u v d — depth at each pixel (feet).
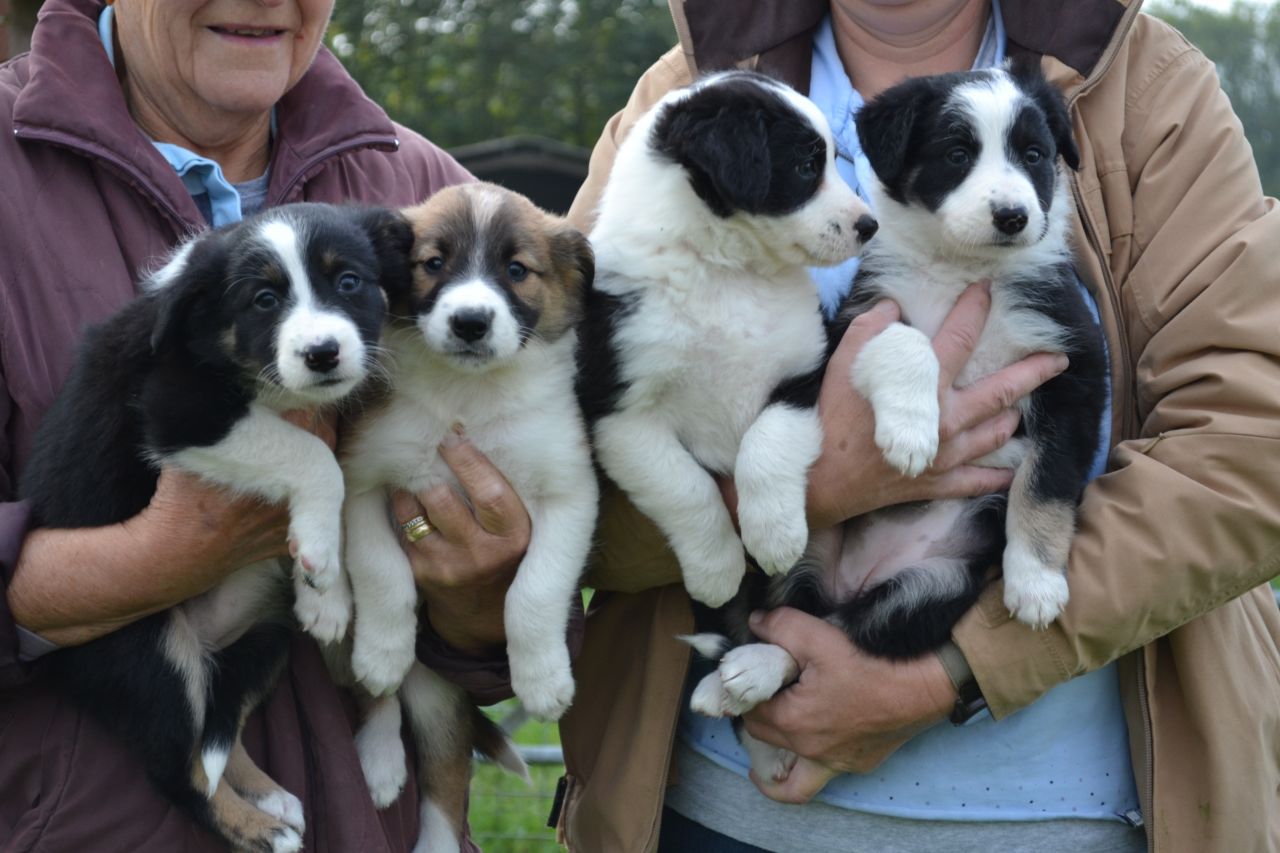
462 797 10.28
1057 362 9.53
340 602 9.11
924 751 9.17
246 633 9.31
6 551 8.46
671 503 9.46
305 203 9.57
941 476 9.49
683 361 9.61
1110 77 9.55
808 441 9.34
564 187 37.55
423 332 9.34
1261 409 8.43
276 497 8.66
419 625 9.84
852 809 9.27
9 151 9.00
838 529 10.23
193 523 8.46
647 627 9.95
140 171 9.22
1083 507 9.00
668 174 9.68
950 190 9.96
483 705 10.32
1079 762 9.12
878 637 9.04
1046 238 9.93
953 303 10.13
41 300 8.90
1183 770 8.80
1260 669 9.07
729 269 9.71
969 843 9.13
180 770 8.69
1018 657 8.65
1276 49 103.71
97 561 8.37
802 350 9.75
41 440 8.83
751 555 9.66
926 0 10.30
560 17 75.92
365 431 9.36
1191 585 8.42
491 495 9.05
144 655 8.72
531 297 9.71
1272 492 8.35
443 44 73.20
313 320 8.76
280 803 8.86
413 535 9.26
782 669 9.23
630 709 9.73
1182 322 8.81
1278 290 8.62
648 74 11.16
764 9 10.72
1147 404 9.17
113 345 8.80
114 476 8.81
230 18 9.46
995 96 9.86
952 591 9.27
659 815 9.45
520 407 9.55
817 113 9.81
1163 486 8.49
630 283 9.67
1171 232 9.05
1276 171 93.81
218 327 8.86
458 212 9.73
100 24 10.02
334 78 10.33
